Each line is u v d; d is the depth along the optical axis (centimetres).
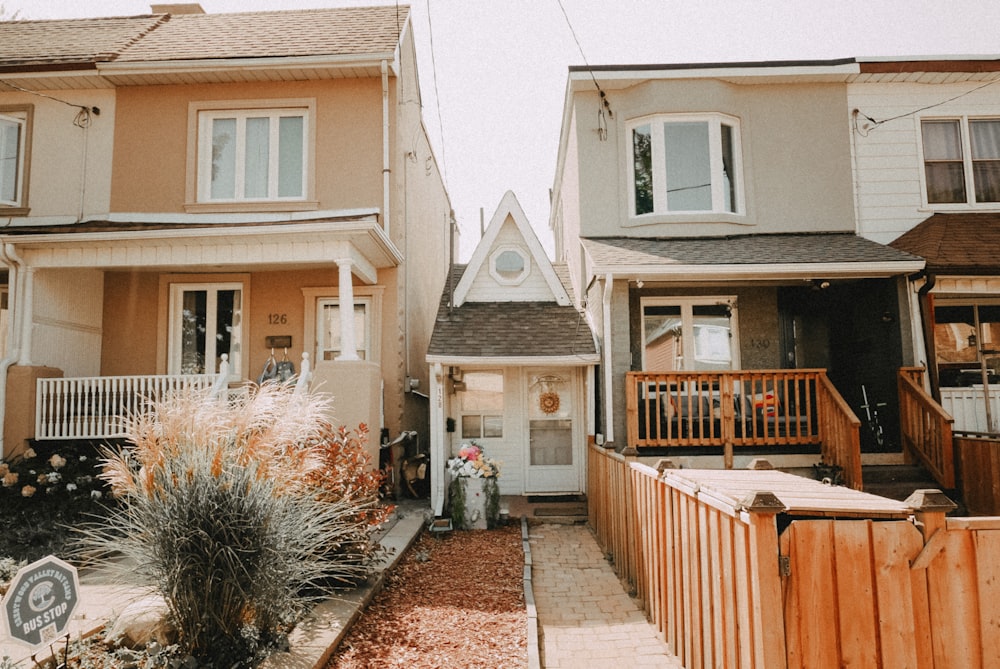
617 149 1172
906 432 947
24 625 336
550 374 1149
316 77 1171
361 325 1170
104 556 639
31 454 921
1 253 965
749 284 1126
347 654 448
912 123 1157
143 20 1370
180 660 390
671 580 476
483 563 723
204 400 471
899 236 1130
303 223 955
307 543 496
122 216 1146
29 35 1291
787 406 923
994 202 1146
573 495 1104
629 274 945
